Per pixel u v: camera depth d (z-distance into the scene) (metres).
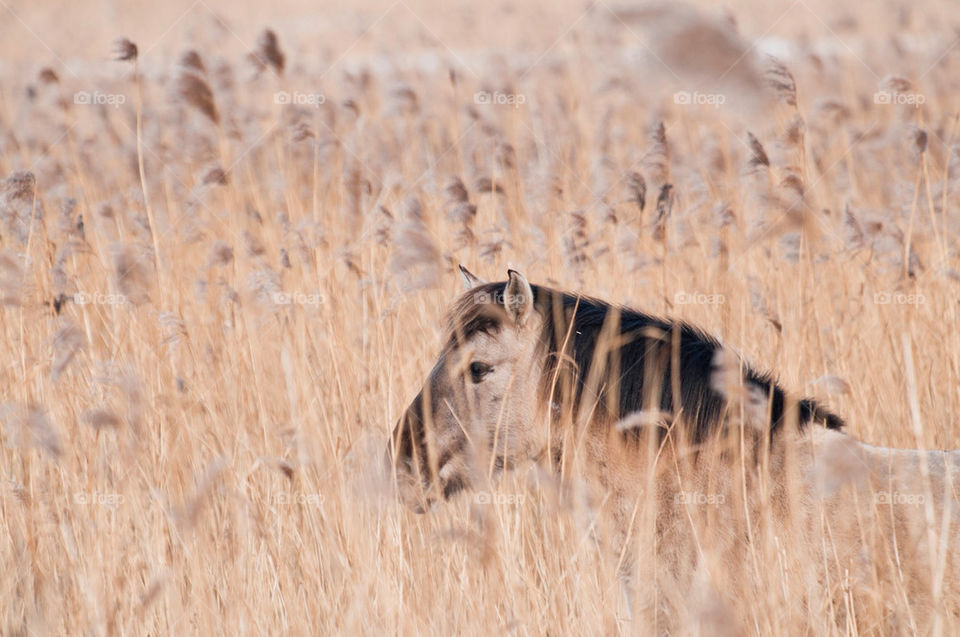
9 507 9.94
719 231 12.81
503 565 7.97
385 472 8.12
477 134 17.67
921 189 12.89
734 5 37.94
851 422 10.12
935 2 32.44
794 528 7.04
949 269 11.36
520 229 13.67
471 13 39.62
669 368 7.66
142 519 9.05
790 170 10.55
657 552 7.54
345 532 8.56
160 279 11.47
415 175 16.42
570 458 7.75
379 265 11.80
